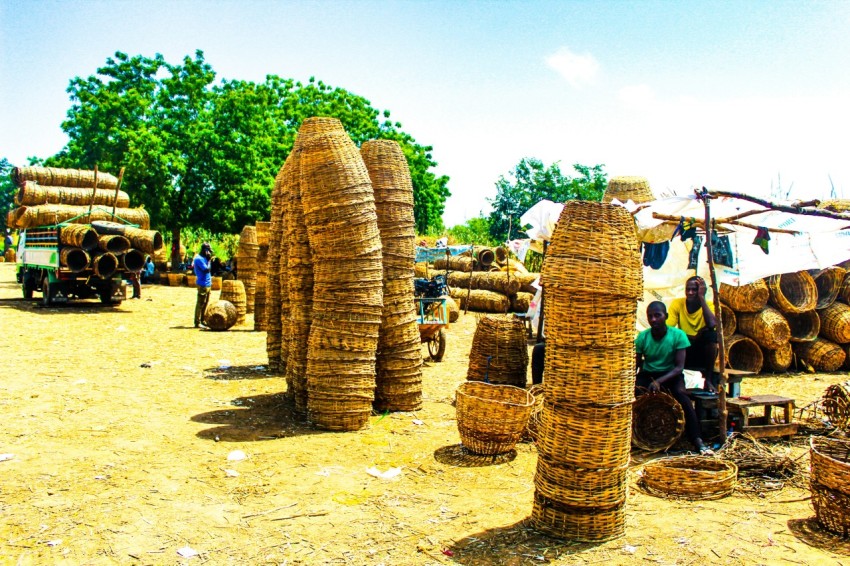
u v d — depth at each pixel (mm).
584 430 4359
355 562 4133
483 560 4168
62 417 7121
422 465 6027
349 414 7004
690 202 7324
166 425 7012
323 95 36094
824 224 7215
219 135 28609
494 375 8000
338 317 6977
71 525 4512
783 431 6734
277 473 5680
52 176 19125
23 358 10367
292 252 7730
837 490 4473
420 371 8070
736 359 10570
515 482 5648
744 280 8398
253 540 4406
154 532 4465
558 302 4398
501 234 36250
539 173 36344
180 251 31141
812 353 10500
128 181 26922
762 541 4445
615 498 4434
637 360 7094
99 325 14750
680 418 6371
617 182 11305
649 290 10133
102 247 16734
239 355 11641
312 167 6984
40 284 19016
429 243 23844
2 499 4887
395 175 7887
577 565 4094
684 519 4824
